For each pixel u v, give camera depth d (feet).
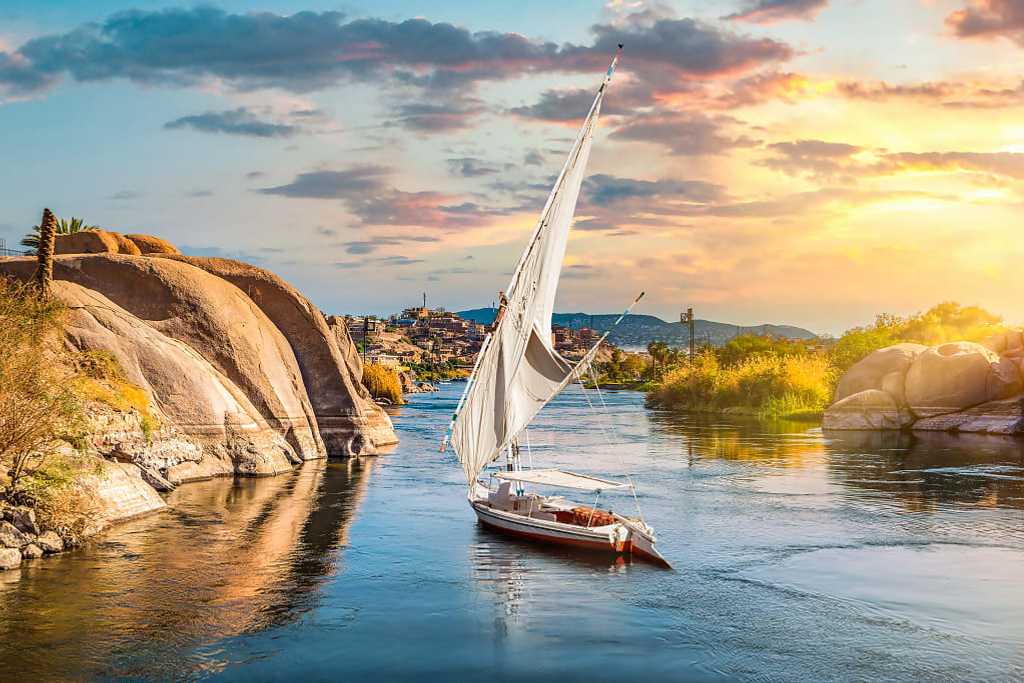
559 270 106.63
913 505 118.01
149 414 124.98
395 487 134.10
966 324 377.50
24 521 84.99
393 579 81.30
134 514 104.83
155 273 155.02
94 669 57.77
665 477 146.30
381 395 429.38
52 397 89.56
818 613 71.72
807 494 127.75
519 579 81.82
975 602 74.28
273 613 70.54
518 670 59.21
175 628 66.08
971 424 221.87
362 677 57.72
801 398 320.29
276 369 164.55
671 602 74.79
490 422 108.17
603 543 91.09
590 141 106.11
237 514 109.19
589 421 294.05
